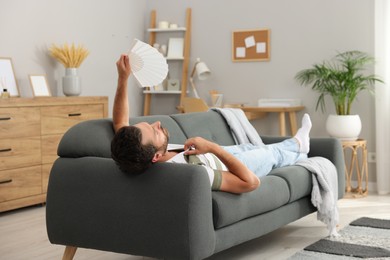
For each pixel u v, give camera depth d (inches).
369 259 130.7
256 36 248.5
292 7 240.8
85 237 118.6
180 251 107.7
